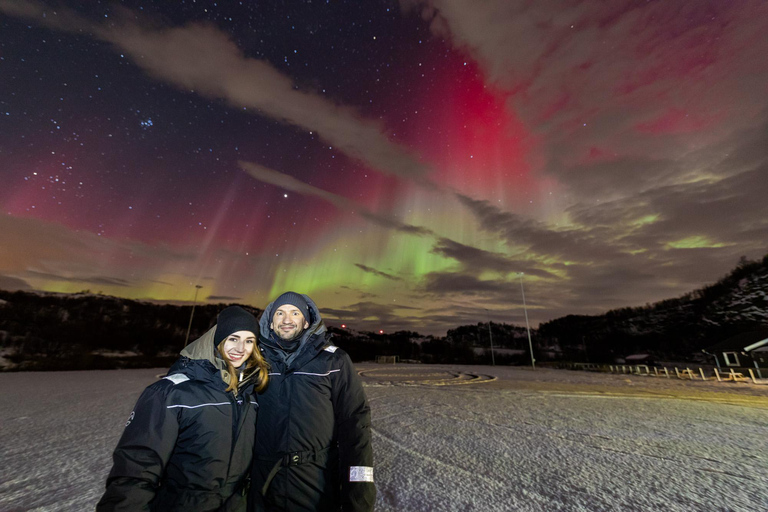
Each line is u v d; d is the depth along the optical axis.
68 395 11.11
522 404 9.52
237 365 1.59
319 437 1.66
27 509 3.27
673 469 4.24
